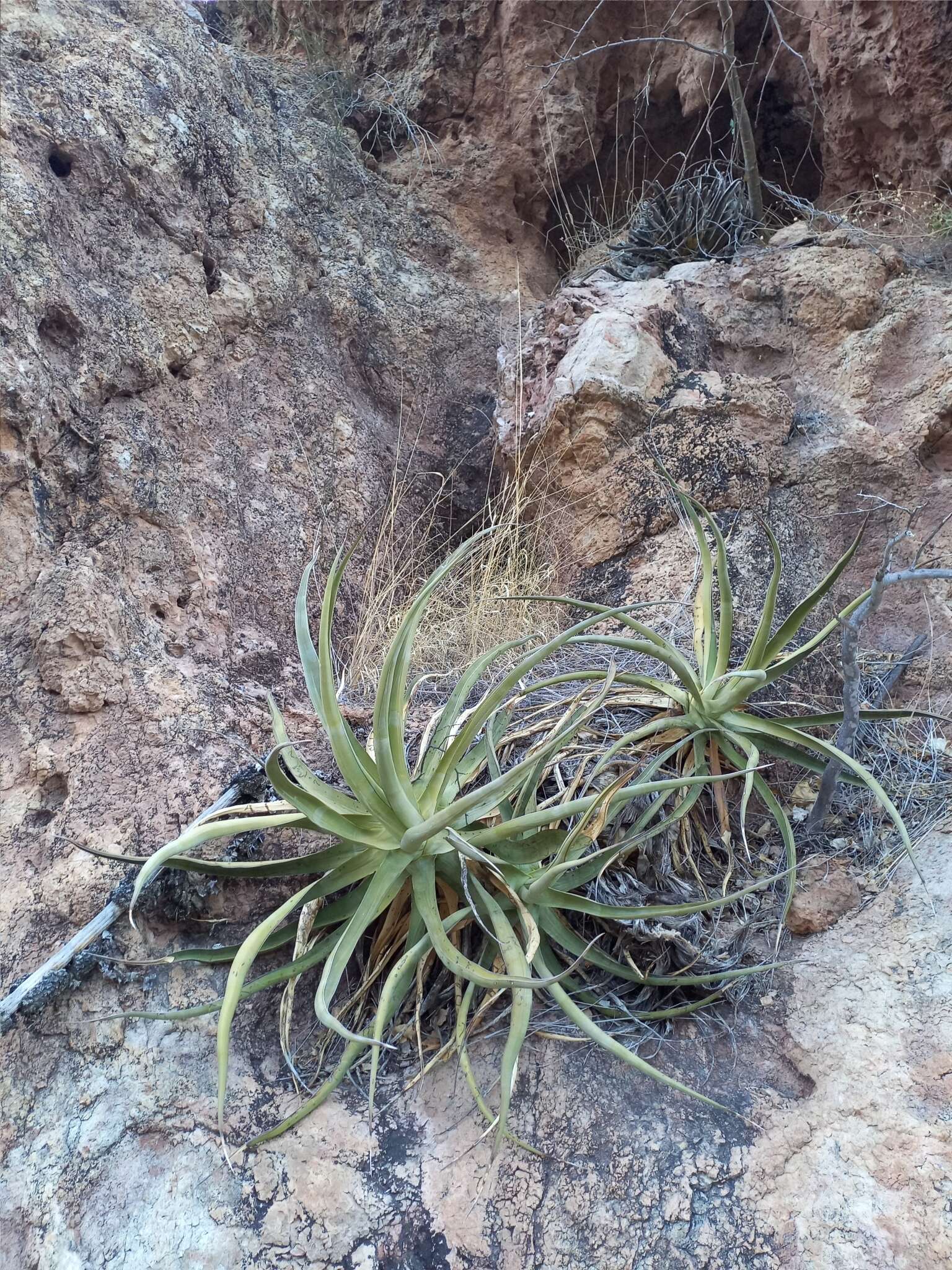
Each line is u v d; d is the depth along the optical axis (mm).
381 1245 2051
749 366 4566
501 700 2432
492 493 4914
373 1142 2203
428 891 2320
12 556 2988
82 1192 2104
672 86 6047
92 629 2820
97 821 2553
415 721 3150
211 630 3342
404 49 6164
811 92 5711
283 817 2275
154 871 1952
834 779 2756
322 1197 2102
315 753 2996
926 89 5012
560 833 2428
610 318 4234
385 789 2221
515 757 2932
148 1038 2328
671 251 5336
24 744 2711
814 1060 2326
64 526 3143
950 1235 1906
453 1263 2037
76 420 3266
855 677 2580
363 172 5598
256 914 2598
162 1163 2158
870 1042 2293
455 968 2064
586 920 2600
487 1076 2322
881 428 4105
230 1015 1962
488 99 6070
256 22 6637
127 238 3725
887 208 5535
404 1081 2336
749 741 2783
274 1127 2229
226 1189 2117
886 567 2473
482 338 5363
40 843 2562
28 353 3123
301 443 4133
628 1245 2039
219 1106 1893
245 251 4289
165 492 3430
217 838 2543
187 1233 2045
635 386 4074
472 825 2545
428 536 4621
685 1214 2074
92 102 3729
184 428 3672
